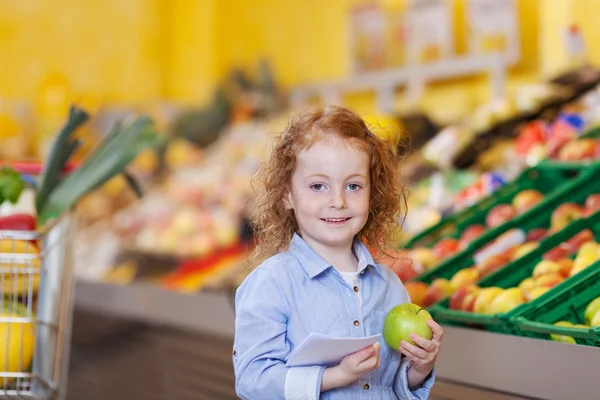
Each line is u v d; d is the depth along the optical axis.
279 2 7.43
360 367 1.63
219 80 7.93
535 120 4.13
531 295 2.49
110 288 4.70
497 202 3.46
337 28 6.82
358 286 1.84
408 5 5.64
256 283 1.81
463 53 5.45
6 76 8.24
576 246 2.75
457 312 2.54
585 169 3.16
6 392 2.21
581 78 4.02
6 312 2.25
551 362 2.13
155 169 6.73
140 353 3.95
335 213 1.77
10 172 2.58
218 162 6.23
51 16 8.43
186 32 8.52
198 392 3.22
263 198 1.92
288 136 1.85
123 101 8.62
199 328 3.85
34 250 2.36
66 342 2.35
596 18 4.55
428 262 3.18
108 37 8.65
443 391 2.41
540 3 4.91
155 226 5.63
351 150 1.79
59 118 6.69
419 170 4.41
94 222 6.38
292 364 1.69
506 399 2.23
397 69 5.71
